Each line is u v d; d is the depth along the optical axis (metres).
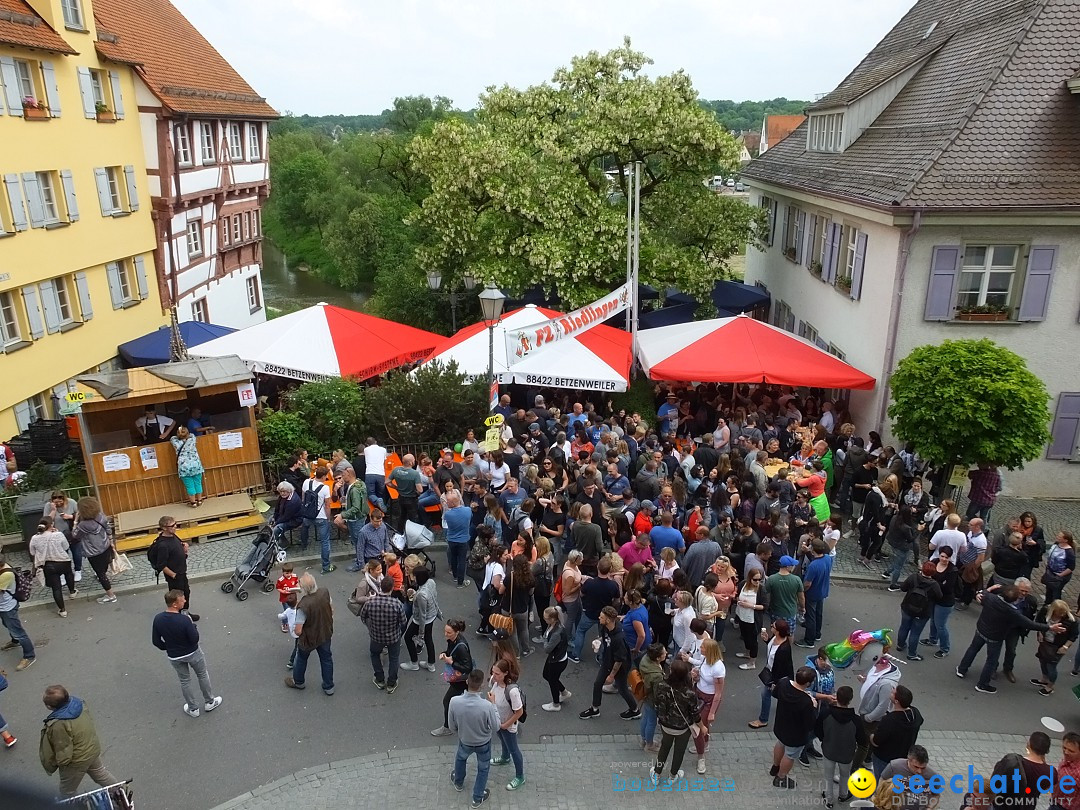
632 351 18.41
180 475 13.62
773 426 16.62
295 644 10.04
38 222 18.67
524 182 22.41
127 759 8.44
